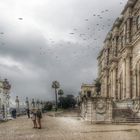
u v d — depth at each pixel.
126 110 41.31
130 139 19.84
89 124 32.97
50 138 20.92
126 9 60.44
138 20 55.53
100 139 20.00
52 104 116.69
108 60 79.50
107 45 79.38
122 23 65.19
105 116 34.25
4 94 75.12
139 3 54.91
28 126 32.09
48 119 45.31
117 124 33.03
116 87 68.44
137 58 54.00
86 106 36.16
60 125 32.19
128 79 56.66
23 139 20.73
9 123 39.50
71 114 66.19
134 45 55.97
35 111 29.66
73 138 20.72
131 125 31.62
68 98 113.19
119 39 67.81
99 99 34.44
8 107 78.69
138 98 45.47
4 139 20.98
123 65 59.62
